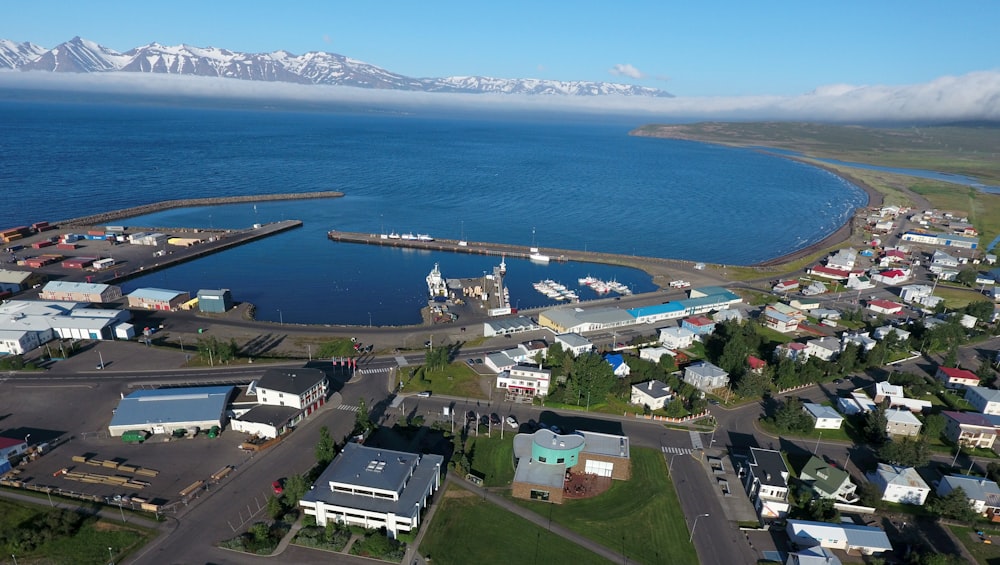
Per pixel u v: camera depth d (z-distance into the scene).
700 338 176.62
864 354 164.00
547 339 174.00
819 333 185.25
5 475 102.88
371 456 103.56
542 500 102.38
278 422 119.12
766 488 102.19
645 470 112.31
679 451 119.50
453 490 104.06
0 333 149.75
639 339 175.12
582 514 99.06
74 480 102.50
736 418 133.62
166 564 84.06
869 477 111.00
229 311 193.88
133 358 151.38
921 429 128.12
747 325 176.38
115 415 118.12
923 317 195.50
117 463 107.62
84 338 161.12
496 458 114.50
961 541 96.31
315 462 110.12
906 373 151.12
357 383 143.38
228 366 148.75
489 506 100.00
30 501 96.19
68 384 136.75
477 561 87.31
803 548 92.62
